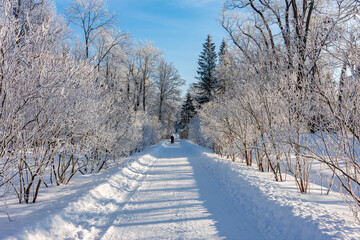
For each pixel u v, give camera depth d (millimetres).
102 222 4355
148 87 33000
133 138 13320
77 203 4672
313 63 4633
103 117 8461
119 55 23344
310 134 5430
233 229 4043
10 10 3736
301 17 5230
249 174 7594
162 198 5969
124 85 27141
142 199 5887
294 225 3707
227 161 10742
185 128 57688
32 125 4371
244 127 10273
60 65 4531
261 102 7879
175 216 4664
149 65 31594
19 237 3014
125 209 5105
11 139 3818
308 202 4688
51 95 4191
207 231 3953
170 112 43188
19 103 3812
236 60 9812
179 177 8789
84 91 6105
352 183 5969
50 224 3631
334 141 4090
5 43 3578
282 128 6227
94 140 7773
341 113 3752
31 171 4633
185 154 18484
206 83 41125
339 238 2979
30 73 4000
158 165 12180
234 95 10086
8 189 4367
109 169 9461
